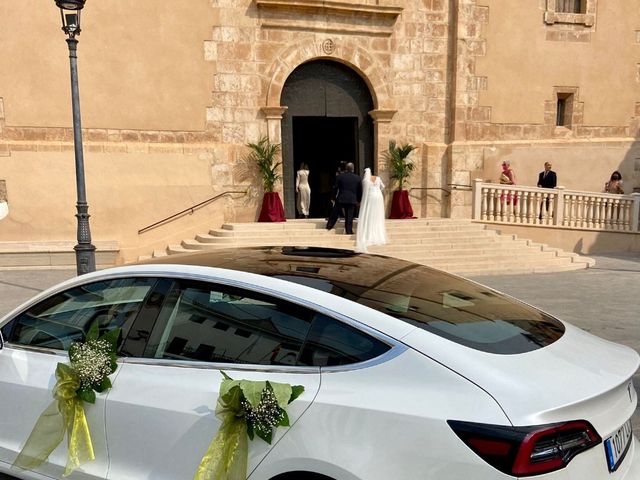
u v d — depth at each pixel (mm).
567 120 16328
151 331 2781
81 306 3078
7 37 12125
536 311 3018
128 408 2611
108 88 12938
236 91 14039
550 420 1939
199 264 2926
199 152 13742
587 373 2250
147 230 13352
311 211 19609
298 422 2230
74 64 7555
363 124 15508
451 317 2545
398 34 15164
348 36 14789
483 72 15477
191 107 13703
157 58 13281
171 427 2494
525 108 15883
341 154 18609
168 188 13461
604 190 16328
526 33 15656
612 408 2188
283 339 2473
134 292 2939
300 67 14820
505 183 14984
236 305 2646
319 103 15102
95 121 12898
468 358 2182
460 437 1963
